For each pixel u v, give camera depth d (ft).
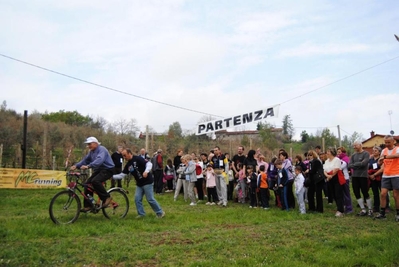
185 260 17.06
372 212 31.01
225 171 44.42
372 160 34.86
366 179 30.99
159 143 103.65
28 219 27.12
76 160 87.35
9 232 21.80
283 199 35.91
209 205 39.75
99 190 27.63
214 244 19.76
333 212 33.99
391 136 28.22
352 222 27.37
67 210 26.45
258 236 22.16
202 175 44.39
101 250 18.45
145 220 27.84
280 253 18.24
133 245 19.62
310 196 35.42
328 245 19.90
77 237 21.70
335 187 31.86
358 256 17.69
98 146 27.96
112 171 28.37
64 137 111.45
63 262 16.56
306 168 40.32
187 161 41.06
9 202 38.83
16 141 100.63
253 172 38.34
